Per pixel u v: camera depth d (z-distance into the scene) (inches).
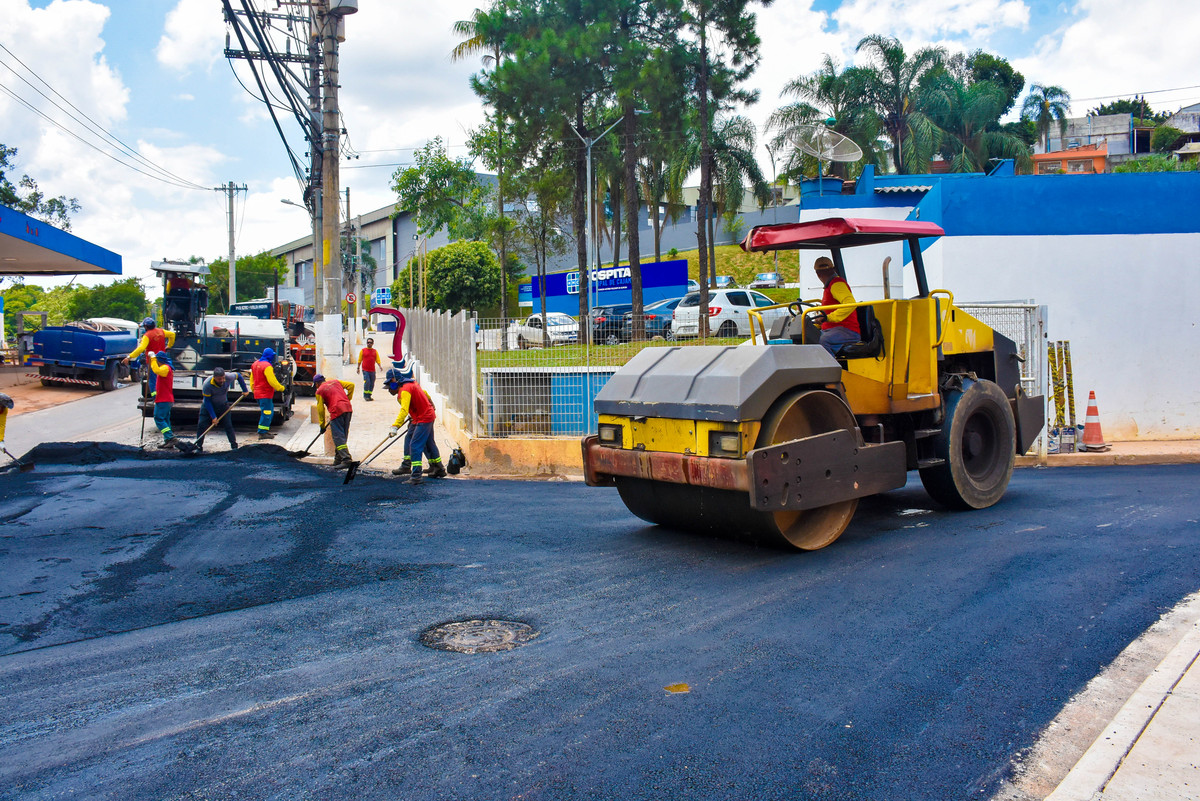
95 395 851.4
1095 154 2212.1
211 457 472.1
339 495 366.3
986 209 502.9
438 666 170.4
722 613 200.5
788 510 239.5
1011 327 433.4
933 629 187.2
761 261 2468.0
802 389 253.8
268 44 549.0
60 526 303.7
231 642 186.4
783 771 127.6
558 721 144.8
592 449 280.2
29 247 898.1
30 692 160.4
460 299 2114.9
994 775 126.6
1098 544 256.7
